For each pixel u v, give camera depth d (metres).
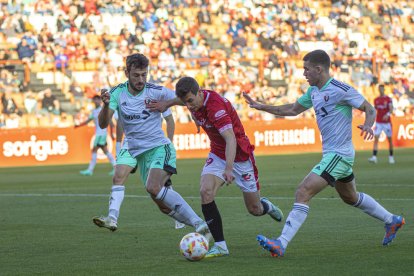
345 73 71.56
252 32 72.81
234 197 28.38
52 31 65.00
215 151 15.91
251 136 60.72
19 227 20.81
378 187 31.06
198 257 14.73
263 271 13.52
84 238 18.47
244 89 66.94
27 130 54.47
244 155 16.22
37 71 62.69
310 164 47.38
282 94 68.00
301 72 70.94
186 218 17.20
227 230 19.38
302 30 74.62
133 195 30.25
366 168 43.22
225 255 15.42
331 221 20.70
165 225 20.92
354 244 16.56
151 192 17.38
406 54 75.75
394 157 53.53
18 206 26.88
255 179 16.58
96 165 52.97
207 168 15.88
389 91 72.44
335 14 76.81
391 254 15.09
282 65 69.75
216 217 15.47
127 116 17.98
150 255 15.70
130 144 18.28
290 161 50.62
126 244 17.39
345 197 16.28
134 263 14.72
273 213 17.81
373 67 72.62
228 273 13.41
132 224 21.20
